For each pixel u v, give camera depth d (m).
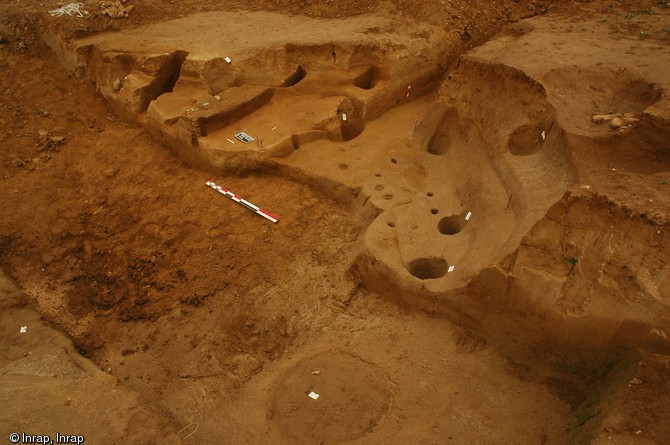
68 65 10.38
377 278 6.63
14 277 7.32
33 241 7.75
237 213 7.71
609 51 7.79
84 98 10.09
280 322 6.48
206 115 8.23
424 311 6.36
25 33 10.78
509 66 7.46
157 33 10.30
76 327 6.69
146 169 8.61
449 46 9.70
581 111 6.69
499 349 5.95
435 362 5.93
